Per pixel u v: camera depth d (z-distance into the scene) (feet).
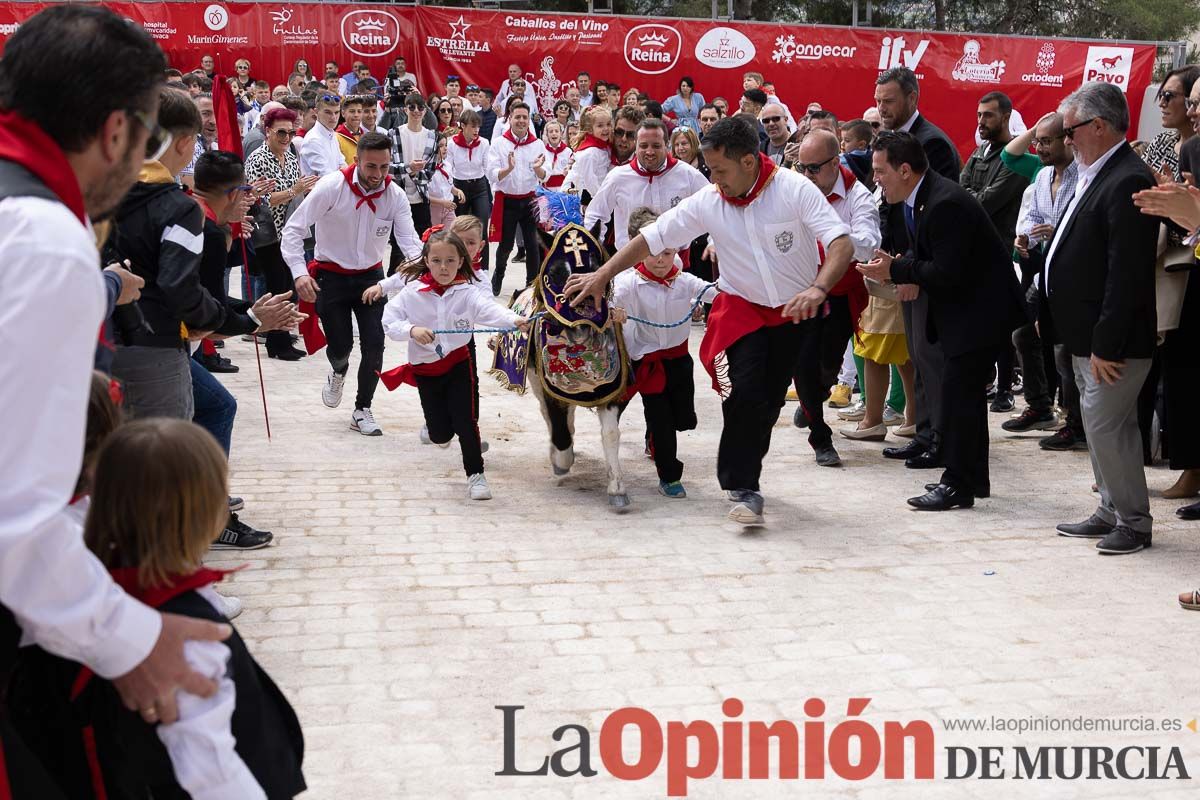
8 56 5.93
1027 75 59.67
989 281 18.58
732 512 17.63
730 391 17.83
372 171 22.56
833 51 59.00
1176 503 19.58
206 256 15.65
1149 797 10.56
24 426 5.41
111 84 5.91
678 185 24.86
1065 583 15.87
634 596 15.35
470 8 57.67
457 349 19.51
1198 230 15.39
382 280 23.77
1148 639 13.97
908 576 16.14
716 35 58.29
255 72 55.21
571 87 57.06
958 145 60.13
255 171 29.25
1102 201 16.19
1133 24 87.30
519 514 18.89
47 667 6.39
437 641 13.87
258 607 14.87
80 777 6.49
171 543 6.29
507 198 40.60
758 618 14.62
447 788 10.58
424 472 21.26
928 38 59.16
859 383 25.34
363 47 55.93
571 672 13.05
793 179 16.81
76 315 5.57
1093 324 16.60
